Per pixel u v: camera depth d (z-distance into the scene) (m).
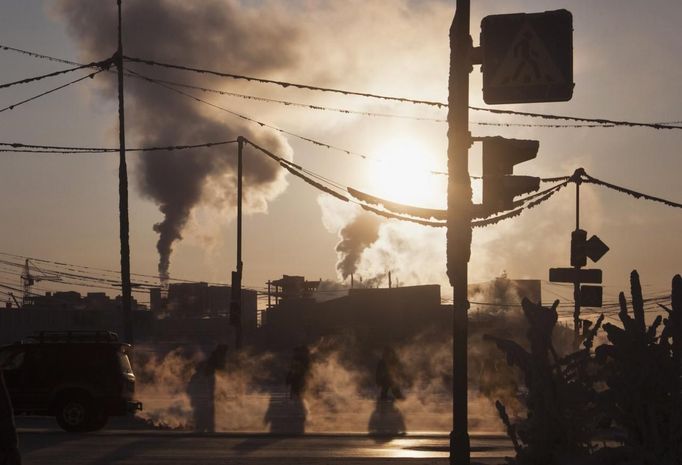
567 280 34.28
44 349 31.20
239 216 47.09
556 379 9.99
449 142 16.12
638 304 9.45
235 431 32.19
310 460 22.61
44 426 33.41
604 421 9.88
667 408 9.16
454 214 16.06
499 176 15.85
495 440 28.66
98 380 31.06
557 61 14.70
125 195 38.97
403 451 24.91
